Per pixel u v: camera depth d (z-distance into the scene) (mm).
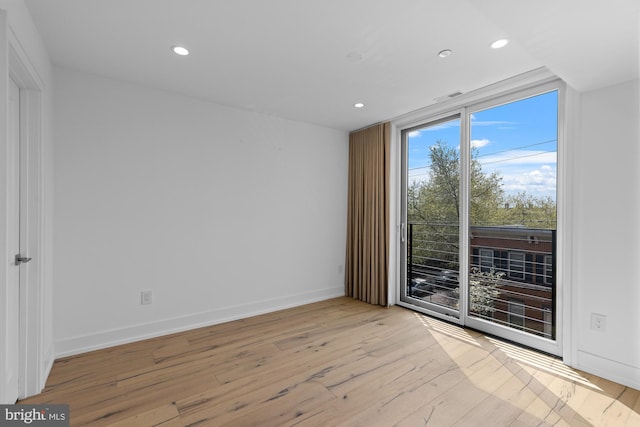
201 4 1698
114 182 2688
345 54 2238
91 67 2465
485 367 2340
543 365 2371
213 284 3236
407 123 3795
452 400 1926
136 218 2797
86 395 1951
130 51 2219
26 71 1722
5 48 1317
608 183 2170
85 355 2492
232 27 1919
